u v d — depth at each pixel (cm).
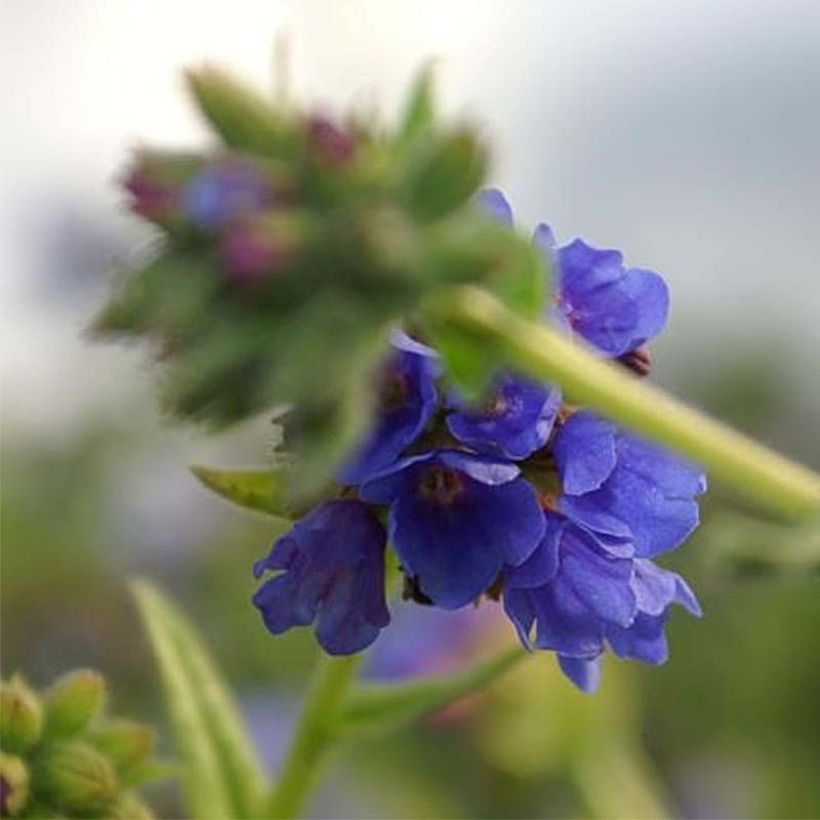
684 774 51
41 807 27
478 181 20
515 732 41
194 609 57
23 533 59
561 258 24
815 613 51
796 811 50
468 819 47
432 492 23
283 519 24
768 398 64
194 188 19
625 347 24
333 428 19
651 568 24
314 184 20
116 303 19
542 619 24
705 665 52
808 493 20
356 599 23
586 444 23
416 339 22
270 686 53
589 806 41
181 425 19
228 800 27
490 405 22
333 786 47
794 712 51
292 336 19
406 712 27
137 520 60
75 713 27
